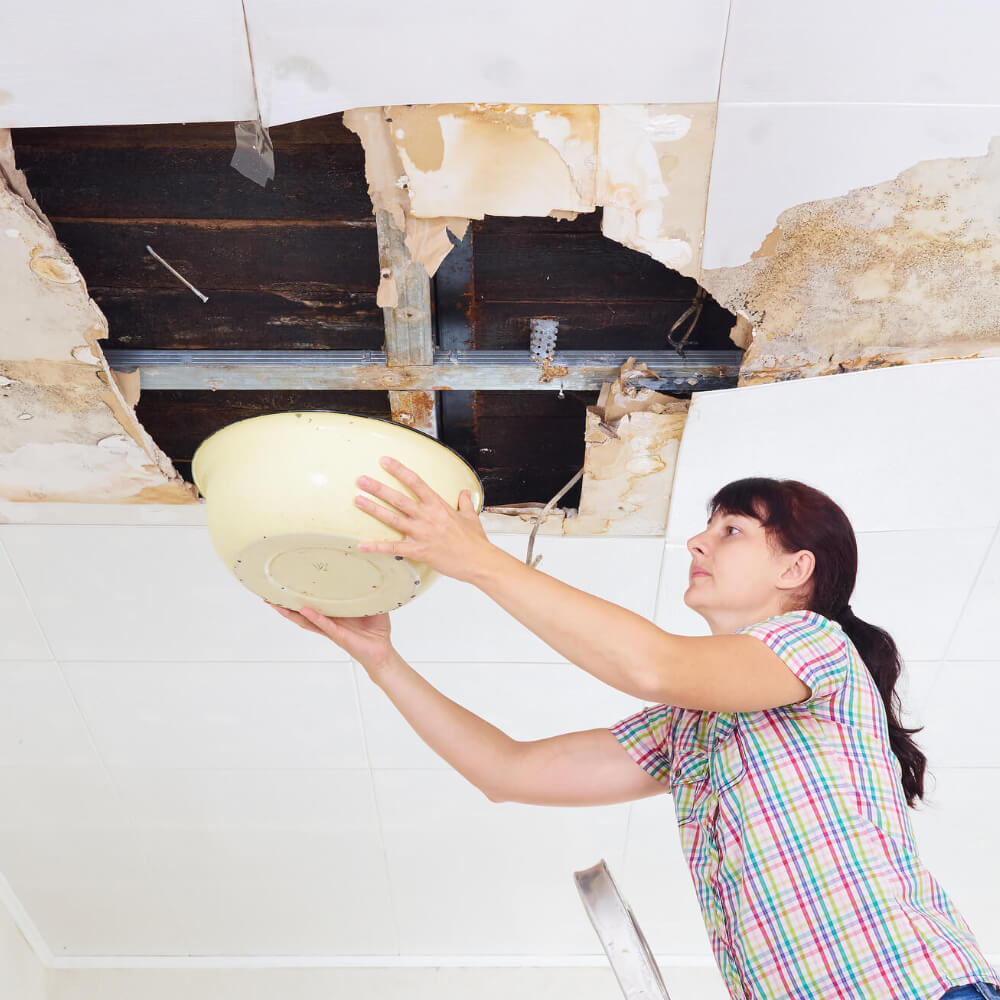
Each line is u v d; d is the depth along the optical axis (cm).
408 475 108
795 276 148
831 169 136
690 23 123
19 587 207
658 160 135
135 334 164
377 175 136
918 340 158
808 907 106
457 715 136
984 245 144
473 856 273
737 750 116
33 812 257
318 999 298
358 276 158
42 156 143
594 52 125
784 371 163
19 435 172
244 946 301
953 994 100
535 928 296
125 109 128
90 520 194
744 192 138
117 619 214
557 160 135
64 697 230
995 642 217
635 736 136
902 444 176
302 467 109
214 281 159
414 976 302
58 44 122
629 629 105
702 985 299
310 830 265
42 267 144
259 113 129
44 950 299
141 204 149
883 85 128
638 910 290
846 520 131
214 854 271
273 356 164
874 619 214
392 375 163
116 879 278
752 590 129
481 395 180
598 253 156
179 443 186
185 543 200
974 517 191
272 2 120
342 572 115
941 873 280
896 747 129
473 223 152
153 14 120
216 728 238
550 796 137
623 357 164
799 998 106
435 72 126
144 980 301
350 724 238
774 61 126
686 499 189
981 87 128
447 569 108
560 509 196
